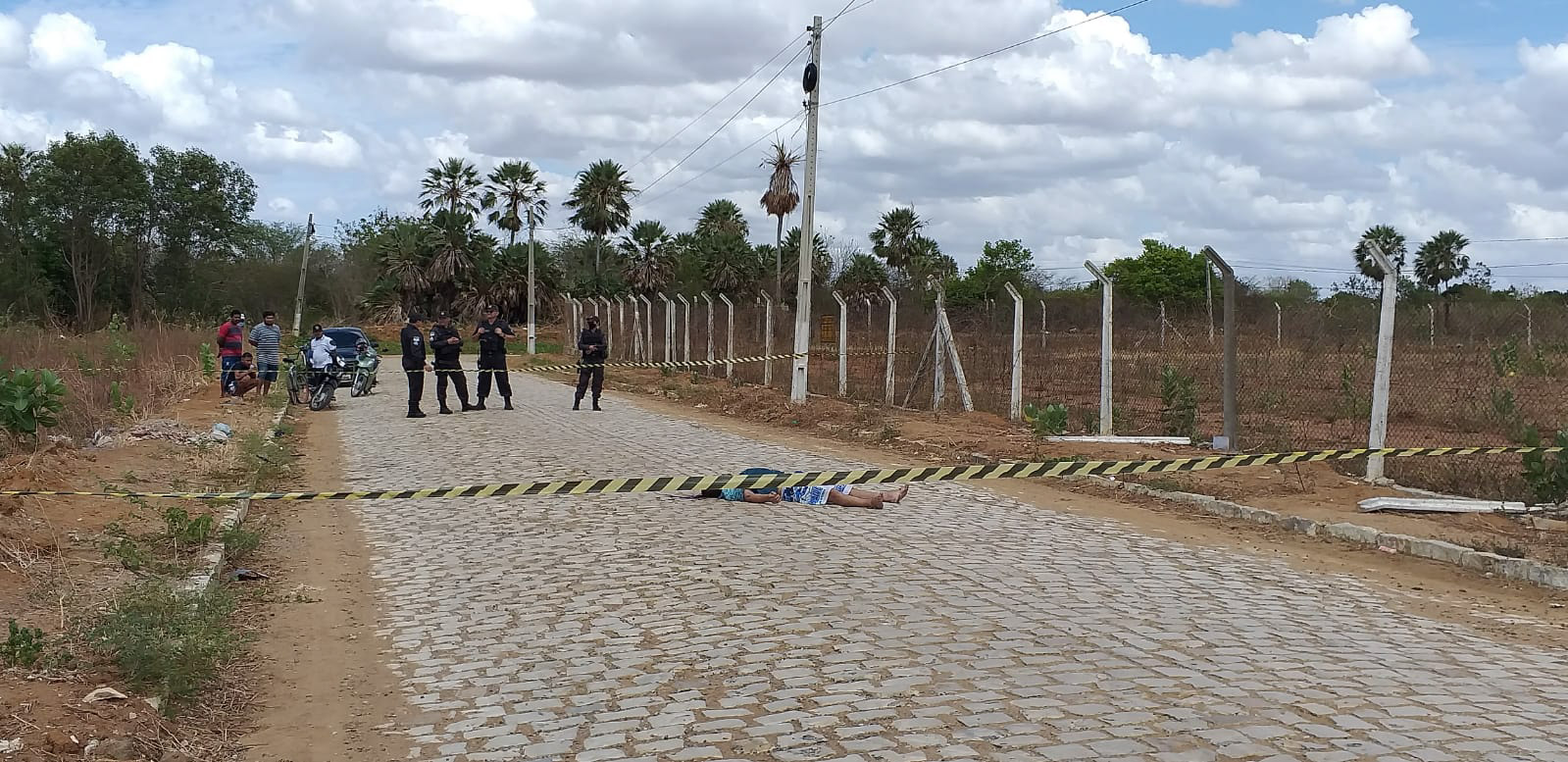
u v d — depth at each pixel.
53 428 14.24
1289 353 24.42
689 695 5.79
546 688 6.04
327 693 6.15
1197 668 6.14
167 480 12.34
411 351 20.86
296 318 57.47
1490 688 5.89
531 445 16.59
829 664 6.22
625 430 18.86
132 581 7.70
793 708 5.53
